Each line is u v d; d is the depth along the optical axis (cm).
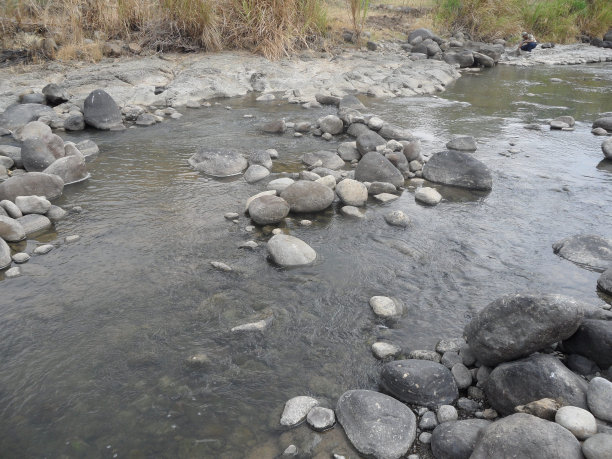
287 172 605
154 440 254
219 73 1027
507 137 773
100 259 413
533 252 436
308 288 377
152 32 1154
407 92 1063
